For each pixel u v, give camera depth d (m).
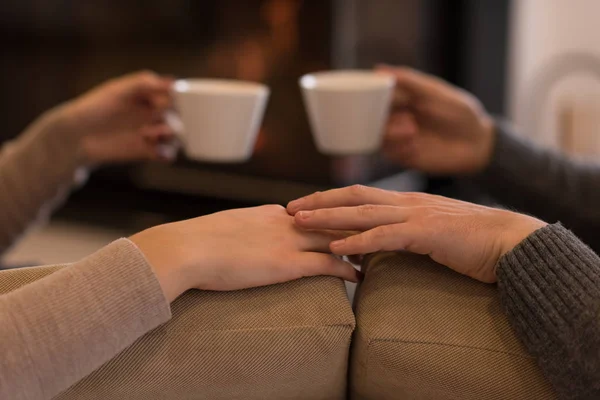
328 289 0.84
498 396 0.82
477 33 2.24
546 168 1.25
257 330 0.82
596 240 1.25
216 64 1.99
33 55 2.31
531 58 2.26
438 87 1.22
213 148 1.11
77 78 2.25
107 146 1.25
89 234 2.14
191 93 1.09
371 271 0.87
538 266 0.82
